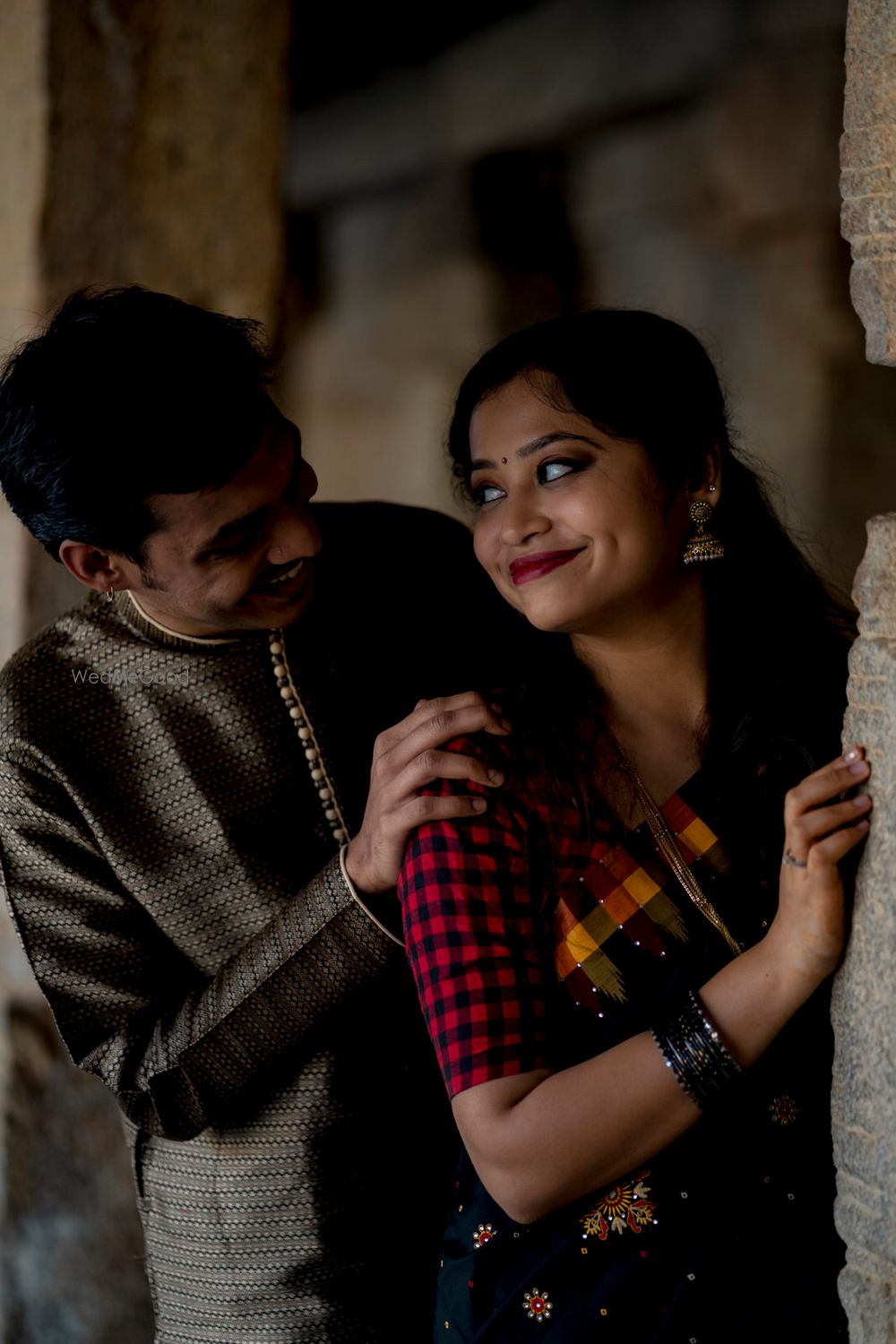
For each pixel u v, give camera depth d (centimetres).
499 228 621
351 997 162
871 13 122
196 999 166
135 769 169
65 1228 291
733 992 128
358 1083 173
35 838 168
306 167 691
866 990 125
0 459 153
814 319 524
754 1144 136
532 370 143
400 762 143
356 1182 173
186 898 169
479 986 132
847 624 168
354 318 677
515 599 146
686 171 557
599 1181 129
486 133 613
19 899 170
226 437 146
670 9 545
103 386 144
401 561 188
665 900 138
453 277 634
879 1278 124
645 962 137
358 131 664
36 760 165
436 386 641
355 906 156
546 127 595
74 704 169
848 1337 136
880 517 126
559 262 611
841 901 125
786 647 156
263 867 169
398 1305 177
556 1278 136
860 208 125
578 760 142
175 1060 165
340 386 683
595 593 142
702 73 543
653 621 148
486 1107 129
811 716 152
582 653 151
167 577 155
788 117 524
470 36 614
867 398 518
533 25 589
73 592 272
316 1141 171
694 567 151
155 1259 180
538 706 145
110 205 274
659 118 566
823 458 521
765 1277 135
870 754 125
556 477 142
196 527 151
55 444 146
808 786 125
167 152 279
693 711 151
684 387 147
